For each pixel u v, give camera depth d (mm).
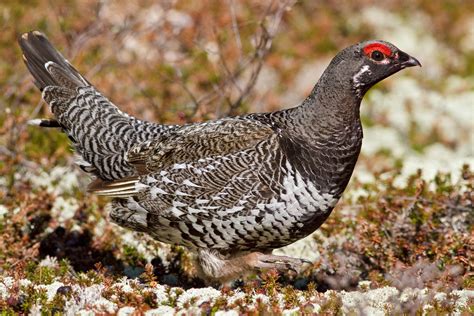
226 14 24688
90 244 15812
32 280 13586
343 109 13539
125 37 24156
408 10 31703
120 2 25062
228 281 14133
